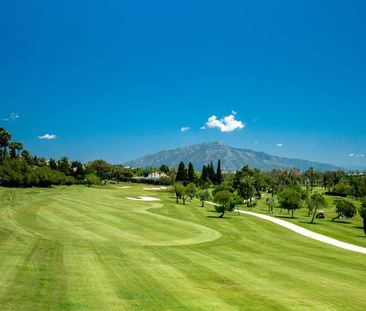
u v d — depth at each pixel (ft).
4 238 101.09
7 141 484.33
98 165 646.33
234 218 236.22
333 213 330.13
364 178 458.50
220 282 69.67
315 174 608.60
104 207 231.50
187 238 139.23
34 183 385.50
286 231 191.42
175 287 63.26
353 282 79.61
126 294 56.90
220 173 624.18
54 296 53.36
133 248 106.42
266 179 528.63
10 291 54.03
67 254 87.81
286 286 70.23
